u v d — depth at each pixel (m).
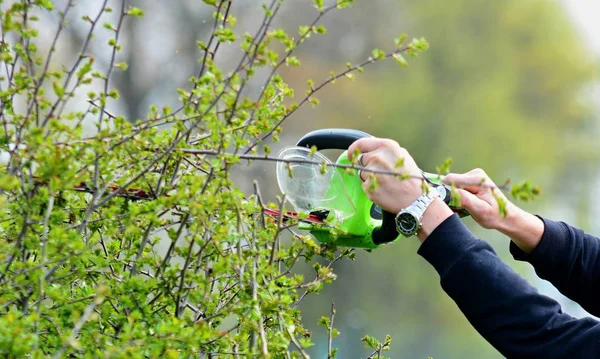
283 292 4.26
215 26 4.23
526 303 4.23
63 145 4.13
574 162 56.53
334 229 4.62
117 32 4.15
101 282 4.36
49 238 3.84
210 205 4.06
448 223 4.28
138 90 37.25
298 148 4.69
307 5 43.03
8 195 4.40
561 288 5.11
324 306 22.58
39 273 3.85
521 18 54.78
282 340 4.17
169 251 4.31
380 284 43.22
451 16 52.03
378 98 49.06
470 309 4.27
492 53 53.38
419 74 50.19
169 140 4.40
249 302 4.05
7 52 4.16
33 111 4.17
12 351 3.50
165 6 38.16
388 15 50.38
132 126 4.21
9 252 3.97
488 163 50.44
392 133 49.38
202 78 4.03
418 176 4.02
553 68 56.50
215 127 4.05
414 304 44.53
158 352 3.78
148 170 4.23
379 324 42.69
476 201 4.84
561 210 56.03
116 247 4.64
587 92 58.84
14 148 4.12
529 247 5.04
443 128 50.09
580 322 4.26
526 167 53.06
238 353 4.25
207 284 4.18
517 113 54.28
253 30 34.69
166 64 38.22
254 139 4.50
